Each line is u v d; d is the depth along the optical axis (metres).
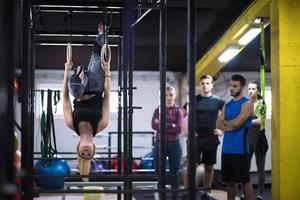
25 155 3.38
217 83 13.41
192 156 3.26
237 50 10.08
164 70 4.41
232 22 9.05
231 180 5.96
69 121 4.55
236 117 5.82
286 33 5.81
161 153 4.34
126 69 5.04
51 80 13.05
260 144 5.58
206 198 6.80
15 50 2.33
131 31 4.99
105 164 10.62
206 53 11.34
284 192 5.66
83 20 8.22
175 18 8.86
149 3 4.74
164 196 4.32
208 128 6.55
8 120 2.16
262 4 6.76
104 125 4.57
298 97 5.76
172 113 7.03
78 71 4.50
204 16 8.79
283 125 5.72
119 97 6.04
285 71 5.77
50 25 8.39
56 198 8.06
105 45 4.57
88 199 5.18
